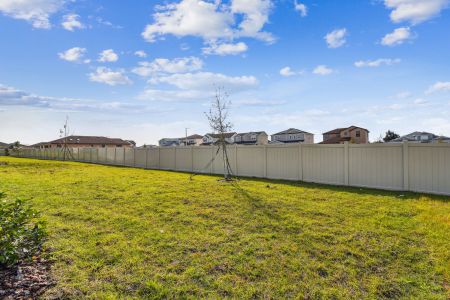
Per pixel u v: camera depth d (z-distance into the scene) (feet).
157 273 12.07
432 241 15.38
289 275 12.00
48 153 131.13
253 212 21.34
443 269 12.35
